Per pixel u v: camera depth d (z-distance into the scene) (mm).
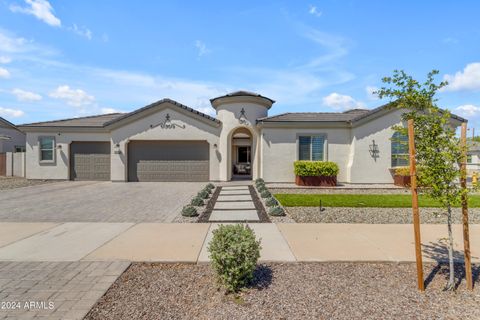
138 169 17766
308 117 17641
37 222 7375
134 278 4047
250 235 3934
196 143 17797
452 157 3607
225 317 3078
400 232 6422
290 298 3492
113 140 17375
